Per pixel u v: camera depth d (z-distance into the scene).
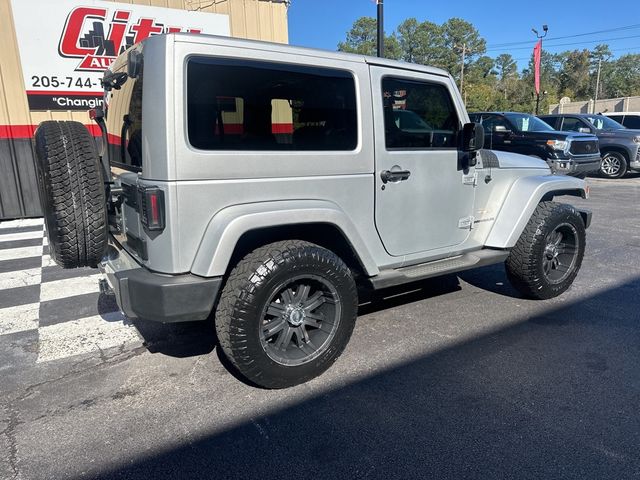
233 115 2.71
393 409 2.79
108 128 3.73
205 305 2.67
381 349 3.54
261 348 2.80
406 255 3.63
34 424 2.71
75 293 4.86
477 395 2.93
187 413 2.78
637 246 6.55
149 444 2.52
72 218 2.86
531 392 2.96
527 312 4.23
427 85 3.60
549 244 4.36
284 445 2.49
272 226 2.78
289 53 2.88
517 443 2.48
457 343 3.63
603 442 2.48
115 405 2.88
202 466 2.35
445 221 3.83
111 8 8.74
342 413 2.76
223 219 2.68
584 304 4.41
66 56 8.51
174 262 2.63
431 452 2.42
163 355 3.52
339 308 3.06
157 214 2.57
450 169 3.78
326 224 3.05
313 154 2.99
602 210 9.25
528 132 11.01
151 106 2.53
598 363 3.31
